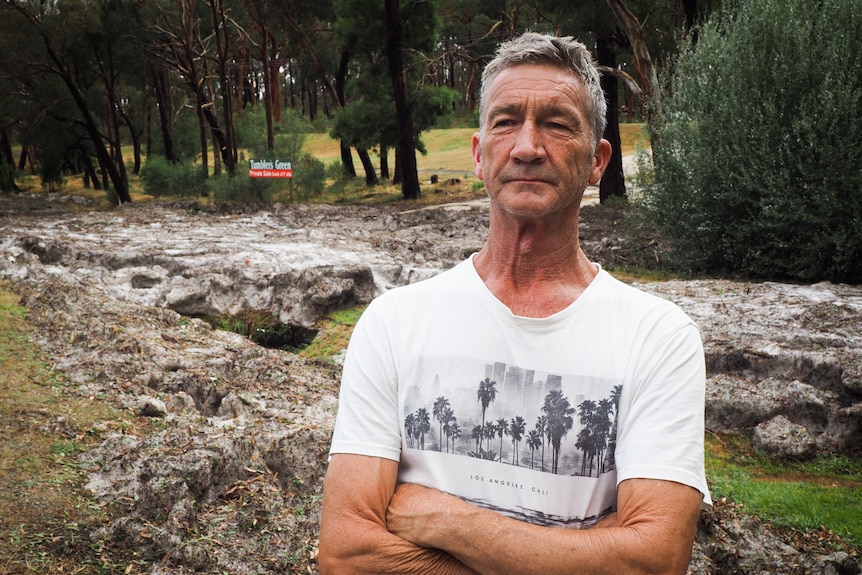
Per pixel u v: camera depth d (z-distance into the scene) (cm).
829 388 795
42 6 3350
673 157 1455
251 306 1288
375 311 149
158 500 441
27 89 3772
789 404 773
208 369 786
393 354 145
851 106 1217
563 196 142
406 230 2055
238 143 4031
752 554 494
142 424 612
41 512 440
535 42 145
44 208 3231
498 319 141
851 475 679
